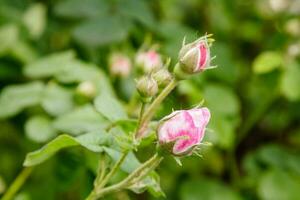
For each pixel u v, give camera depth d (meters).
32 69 0.50
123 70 0.52
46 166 0.52
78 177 0.49
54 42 0.58
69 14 0.54
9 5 0.58
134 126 0.39
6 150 0.55
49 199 0.52
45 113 0.50
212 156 0.57
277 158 0.56
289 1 0.62
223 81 0.58
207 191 0.55
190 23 0.63
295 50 0.59
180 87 0.50
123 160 0.37
